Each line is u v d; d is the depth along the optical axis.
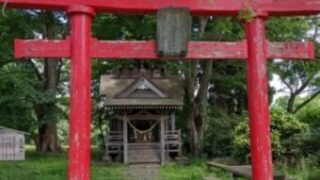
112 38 22.30
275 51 8.91
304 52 8.98
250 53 8.83
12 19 25.41
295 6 8.91
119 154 26.75
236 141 19.47
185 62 27.22
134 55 8.61
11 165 21.58
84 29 8.44
